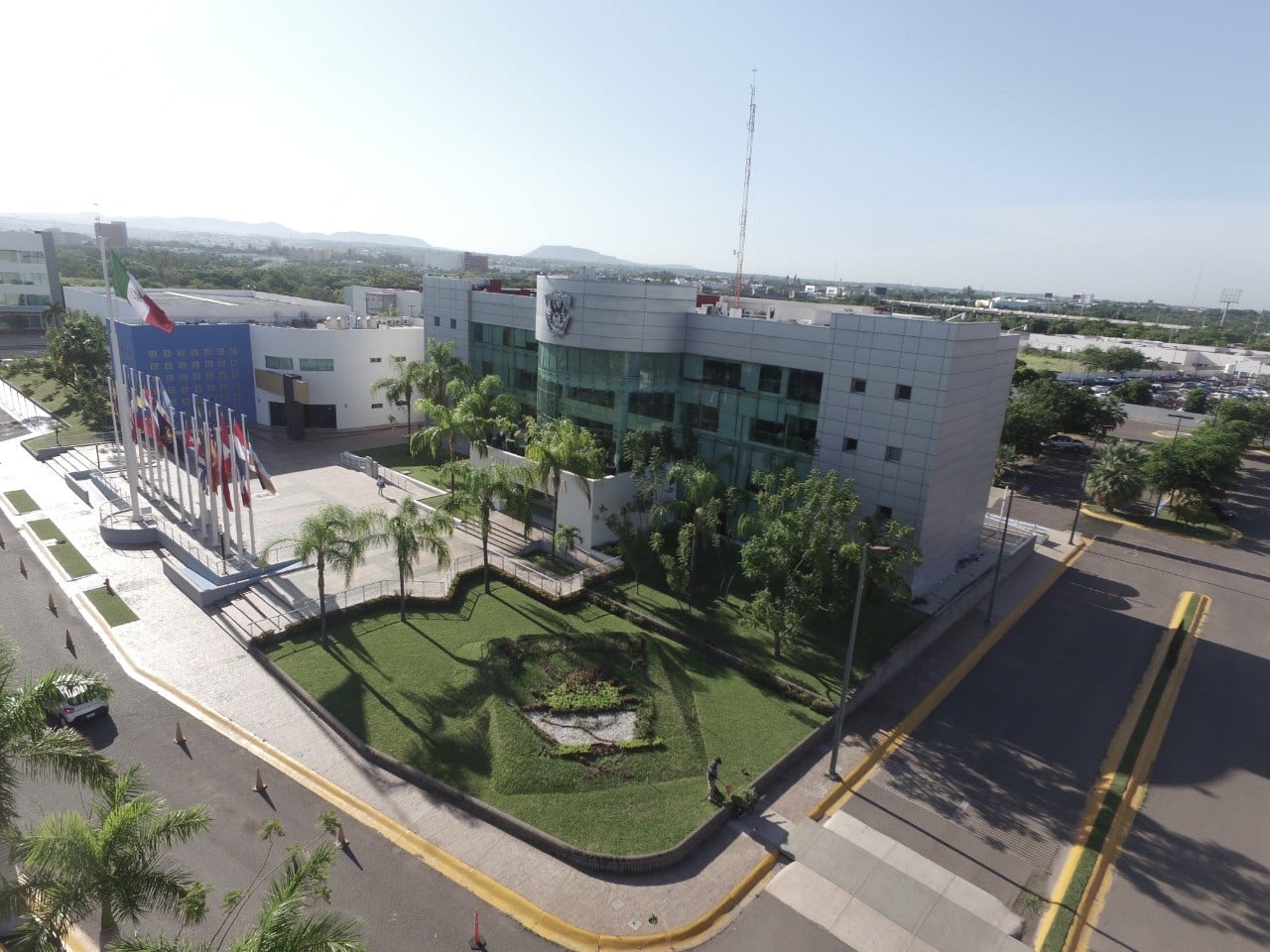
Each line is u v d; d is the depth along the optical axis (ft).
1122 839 79.51
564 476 142.41
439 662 101.96
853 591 102.89
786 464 130.00
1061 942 65.05
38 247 376.68
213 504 133.69
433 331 224.94
